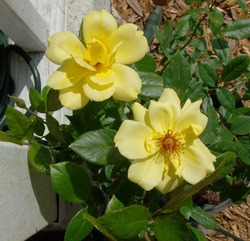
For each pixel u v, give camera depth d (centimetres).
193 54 51
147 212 26
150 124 28
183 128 29
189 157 28
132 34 29
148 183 28
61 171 31
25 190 35
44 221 41
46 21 52
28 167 36
